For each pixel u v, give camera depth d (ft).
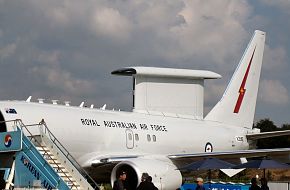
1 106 86.33
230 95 130.52
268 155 95.09
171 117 118.01
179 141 114.52
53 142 78.18
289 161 95.50
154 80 150.30
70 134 92.99
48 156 76.79
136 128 106.42
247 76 133.49
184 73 150.30
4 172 76.59
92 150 96.94
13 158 75.25
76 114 96.43
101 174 98.78
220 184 118.62
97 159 96.17
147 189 65.41
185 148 115.75
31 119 87.86
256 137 128.77
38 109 90.74
